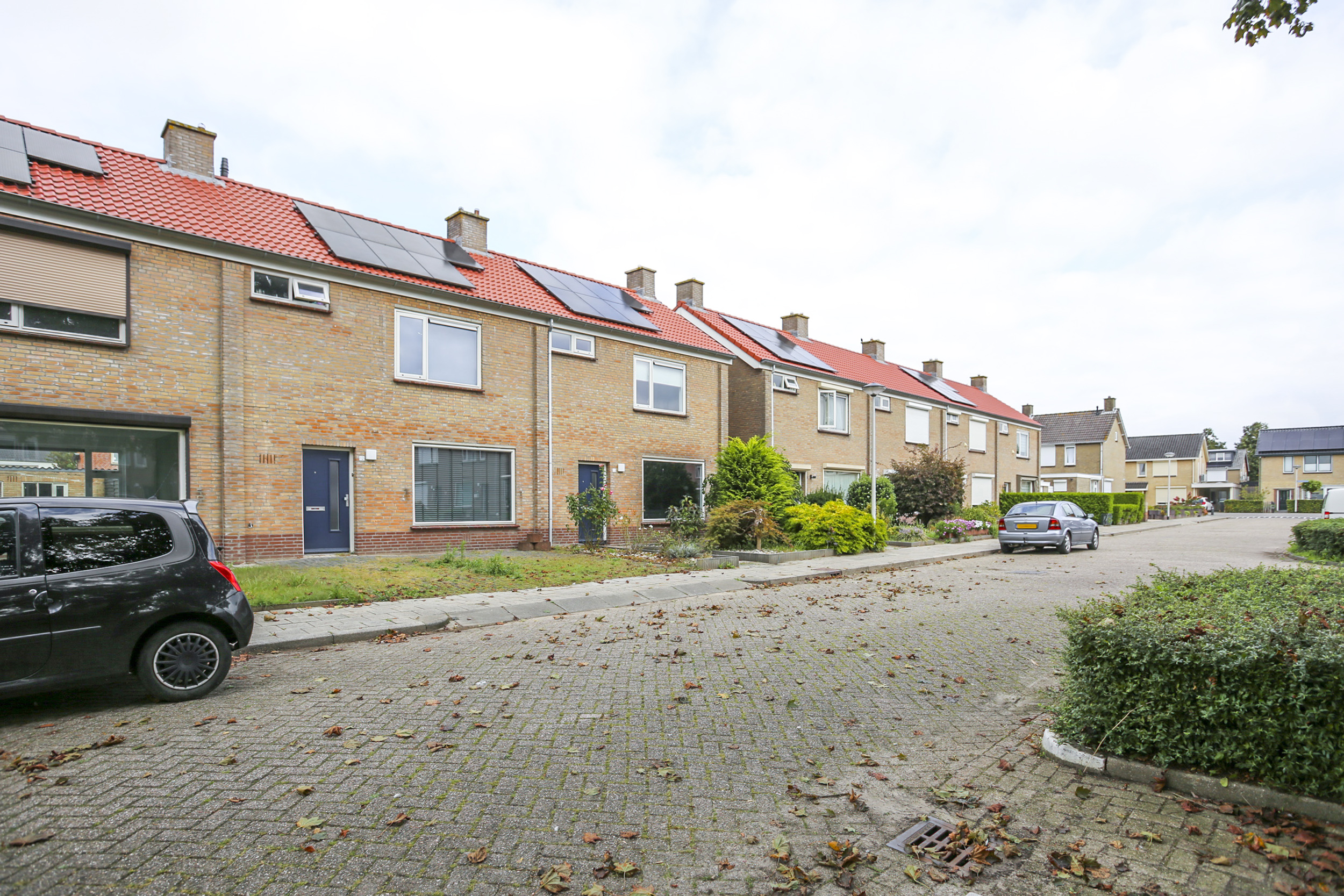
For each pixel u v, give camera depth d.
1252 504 63.25
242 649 6.70
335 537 12.88
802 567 13.98
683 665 6.47
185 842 3.19
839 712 5.17
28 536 4.88
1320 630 3.75
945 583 12.46
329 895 2.84
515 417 15.66
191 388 11.20
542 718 4.94
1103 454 48.31
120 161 12.36
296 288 12.42
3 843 3.15
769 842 3.35
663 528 18.89
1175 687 3.92
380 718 4.91
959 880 3.07
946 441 31.86
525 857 3.16
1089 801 3.77
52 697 5.39
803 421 23.86
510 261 18.39
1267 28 5.25
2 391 9.62
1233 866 3.14
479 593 10.12
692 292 25.34
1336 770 3.39
